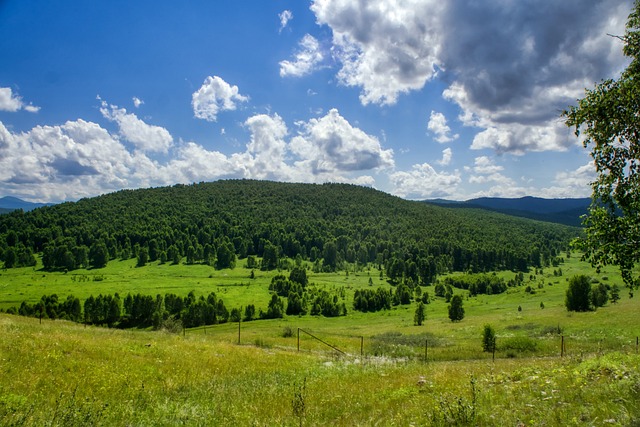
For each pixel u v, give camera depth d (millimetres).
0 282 198750
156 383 17516
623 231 12914
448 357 35188
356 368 23328
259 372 21906
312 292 192000
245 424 10758
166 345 27297
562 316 72875
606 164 13398
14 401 11883
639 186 12648
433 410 10398
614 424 8070
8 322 28875
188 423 10930
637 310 65062
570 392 11391
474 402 10305
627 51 13047
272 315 158125
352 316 157750
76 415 10633
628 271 13125
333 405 13023
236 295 185750
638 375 11695
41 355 18359
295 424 10648
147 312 148500
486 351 37750
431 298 187000
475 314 119938
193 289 194500
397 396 13852
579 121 13844
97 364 18688
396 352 38531
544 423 8797
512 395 12047
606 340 39281
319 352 37594
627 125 12836
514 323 67500
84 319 147000
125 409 12273
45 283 199375
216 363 23578
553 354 33938
